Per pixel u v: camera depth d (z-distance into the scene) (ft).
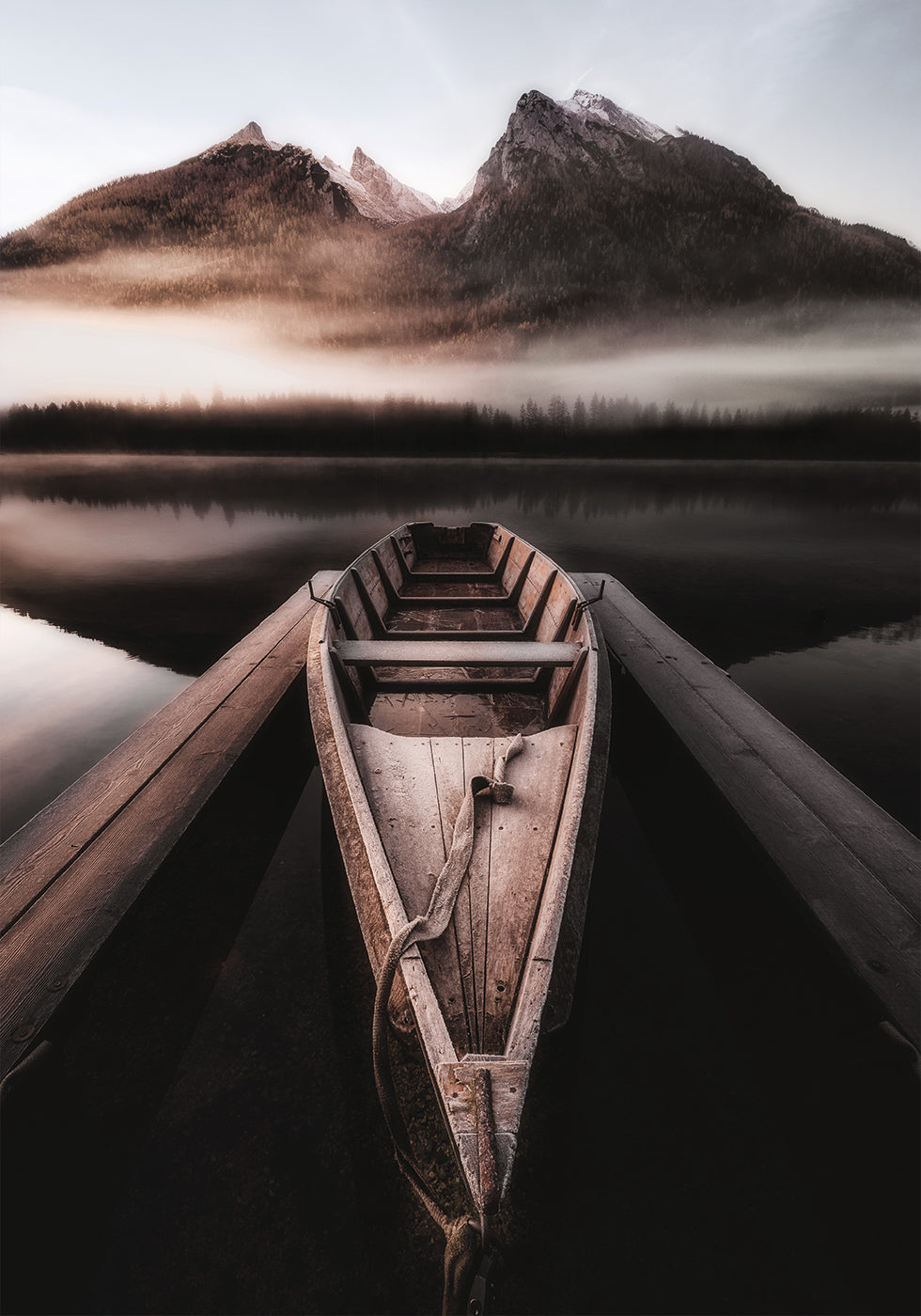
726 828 13.43
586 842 8.00
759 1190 6.73
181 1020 8.70
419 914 7.13
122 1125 7.33
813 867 9.41
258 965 9.61
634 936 10.30
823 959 9.86
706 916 10.80
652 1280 6.03
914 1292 5.94
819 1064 8.13
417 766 9.47
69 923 8.39
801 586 39.27
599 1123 7.36
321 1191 6.71
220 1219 6.49
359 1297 5.92
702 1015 8.81
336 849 12.50
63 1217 6.47
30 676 24.75
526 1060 5.20
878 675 23.99
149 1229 6.41
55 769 17.29
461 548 27.71
